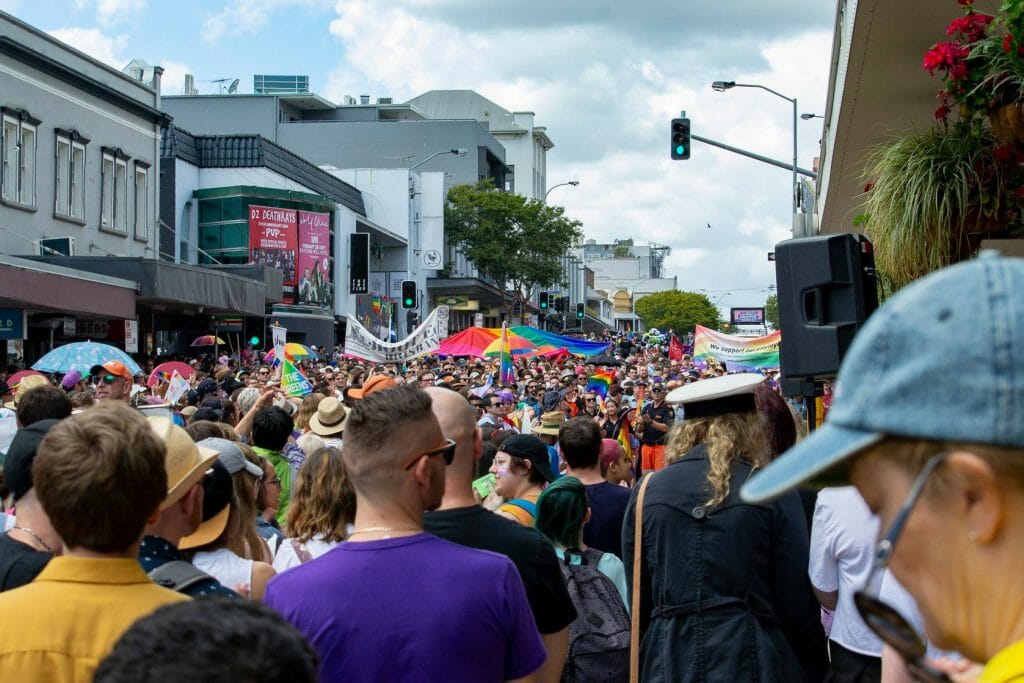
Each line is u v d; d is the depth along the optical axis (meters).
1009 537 1.37
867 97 10.12
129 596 2.82
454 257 70.69
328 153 75.06
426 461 3.33
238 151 46.81
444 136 74.62
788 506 4.21
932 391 1.34
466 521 4.09
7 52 28.86
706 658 4.05
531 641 3.27
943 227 6.89
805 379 5.83
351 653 3.06
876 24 8.09
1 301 20.92
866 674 4.08
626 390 23.16
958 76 6.43
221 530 4.27
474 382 24.02
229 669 1.43
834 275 5.52
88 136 33.25
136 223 36.75
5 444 8.42
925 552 1.43
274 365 25.39
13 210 29.08
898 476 1.44
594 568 5.05
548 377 29.12
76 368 15.23
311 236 47.69
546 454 6.14
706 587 4.13
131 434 2.84
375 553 3.19
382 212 60.78
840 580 4.13
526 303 74.25
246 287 32.53
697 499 4.22
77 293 22.81
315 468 4.90
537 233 67.06
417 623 3.08
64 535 2.83
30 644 2.72
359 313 53.81
